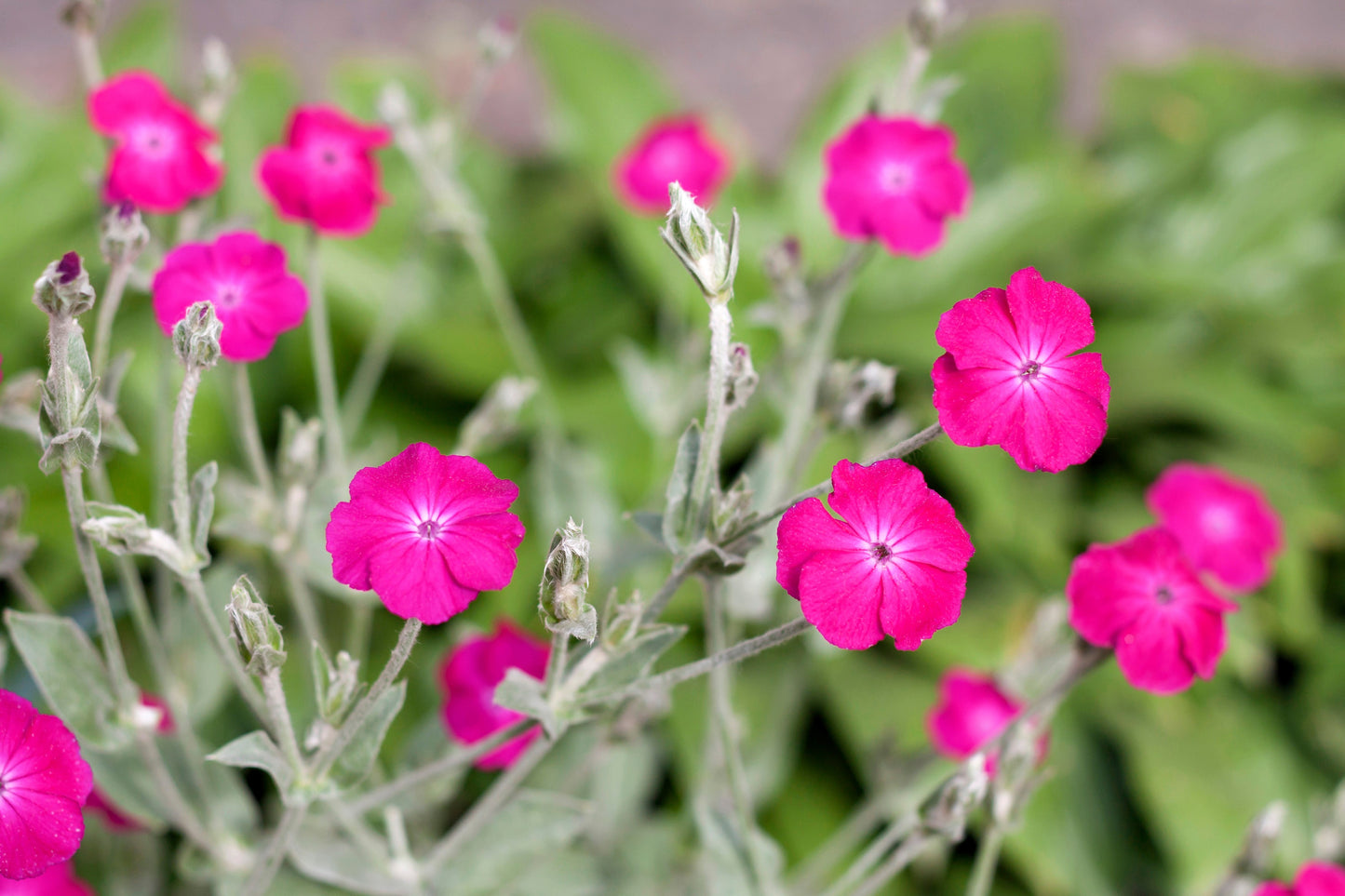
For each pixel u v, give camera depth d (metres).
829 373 0.61
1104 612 0.56
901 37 1.18
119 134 0.60
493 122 1.65
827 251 1.09
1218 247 1.24
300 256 0.95
